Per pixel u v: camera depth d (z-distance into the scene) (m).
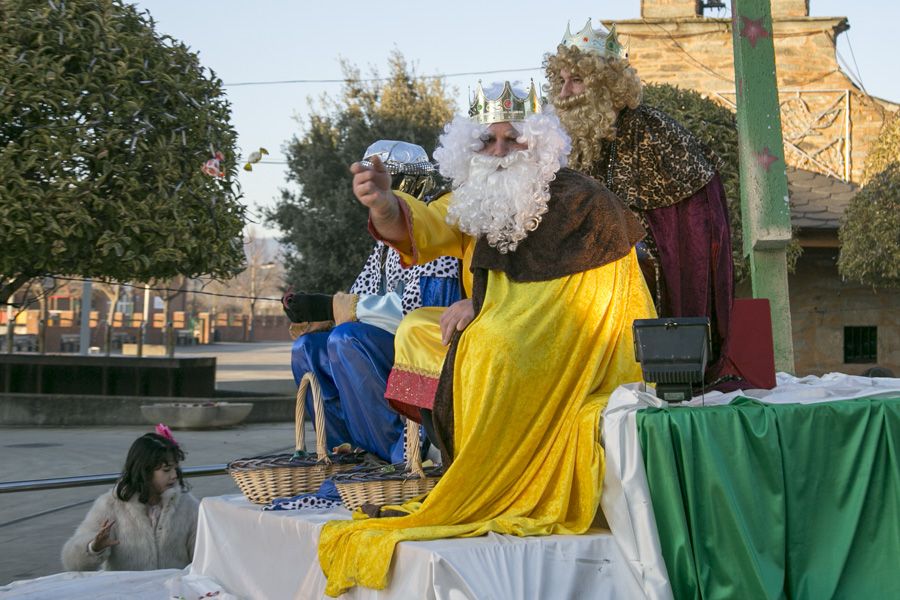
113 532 4.17
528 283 2.92
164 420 14.20
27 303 12.73
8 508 8.05
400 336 3.12
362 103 21.34
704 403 2.96
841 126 17.36
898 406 2.87
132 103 10.63
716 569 2.66
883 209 12.77
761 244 5.09
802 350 16.08
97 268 11.20
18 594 3.62
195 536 4.25
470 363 2.83
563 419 2.83
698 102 12.31
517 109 2.99
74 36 10.65
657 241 3.52
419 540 2.64
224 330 64.56
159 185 10.86
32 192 10.38
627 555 2.65
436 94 21.47
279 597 3.28
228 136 11.46
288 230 20.98
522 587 2.52
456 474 2.76
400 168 4.04
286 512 3.38
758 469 2.73
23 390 16.33
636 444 2.68
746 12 5.18
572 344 2.87
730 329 3.61
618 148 3.57
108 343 20.30
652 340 2.72
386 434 3.64
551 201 2.96
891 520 2.81
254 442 12.38
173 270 11.34
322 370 3.91
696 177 3.50
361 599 2.77
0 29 10.50
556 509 2.76
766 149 5.12
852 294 16.08
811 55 17.48
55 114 10.61
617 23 17.59
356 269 20.14
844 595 2.78
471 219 2.94
